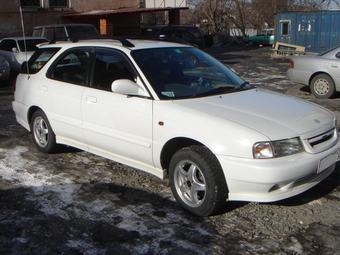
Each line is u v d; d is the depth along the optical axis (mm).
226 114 4031
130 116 4492
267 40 37594
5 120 8031
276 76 13992
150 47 4961
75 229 3904
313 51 23484
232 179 3771
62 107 5328
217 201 3887
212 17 46344
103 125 4816
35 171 5355
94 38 5492
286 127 3889
